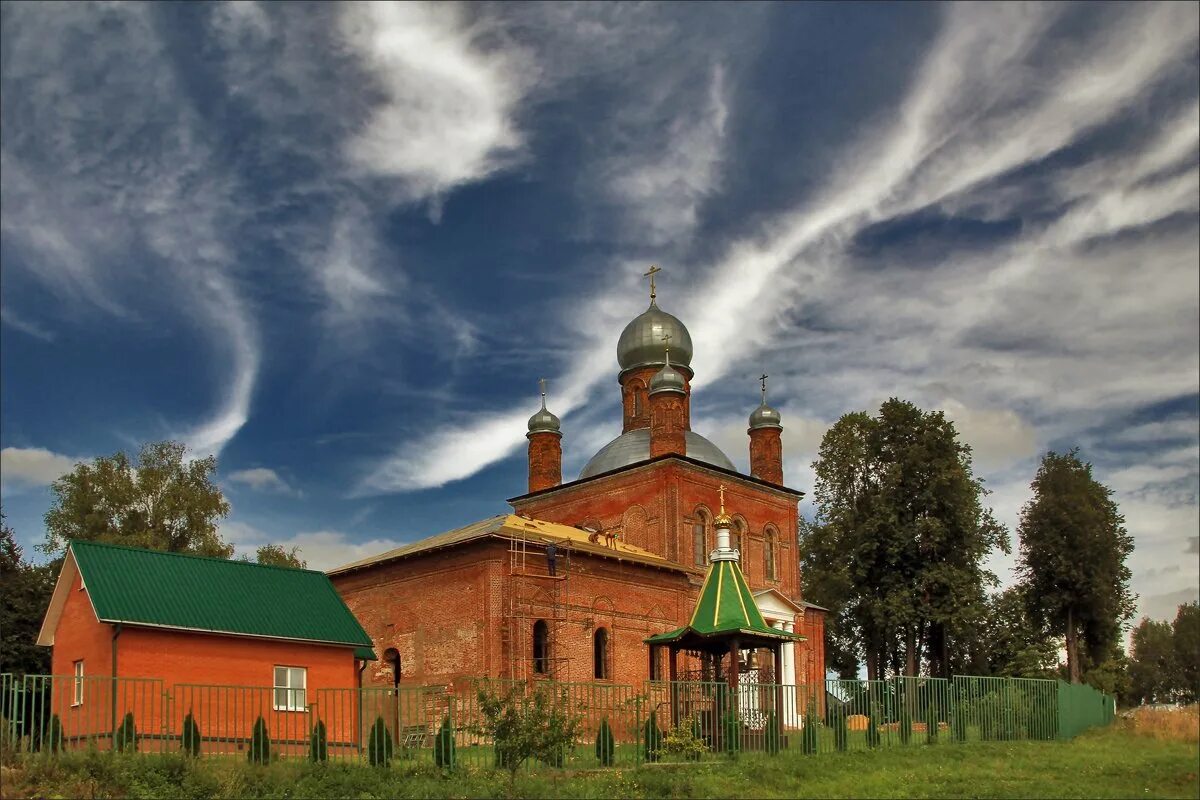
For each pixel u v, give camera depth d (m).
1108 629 62.09
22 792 19.64
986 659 59.12
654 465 49.78
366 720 32.25
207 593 30.48
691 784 23.83
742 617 32.25
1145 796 23.14
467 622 38.66
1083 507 61.56
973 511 55.28
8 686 22.25
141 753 21.89
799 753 29.28
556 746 23.95
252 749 23.28
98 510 53.50
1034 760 28.81
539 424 57.00
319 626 31.97
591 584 41.53
